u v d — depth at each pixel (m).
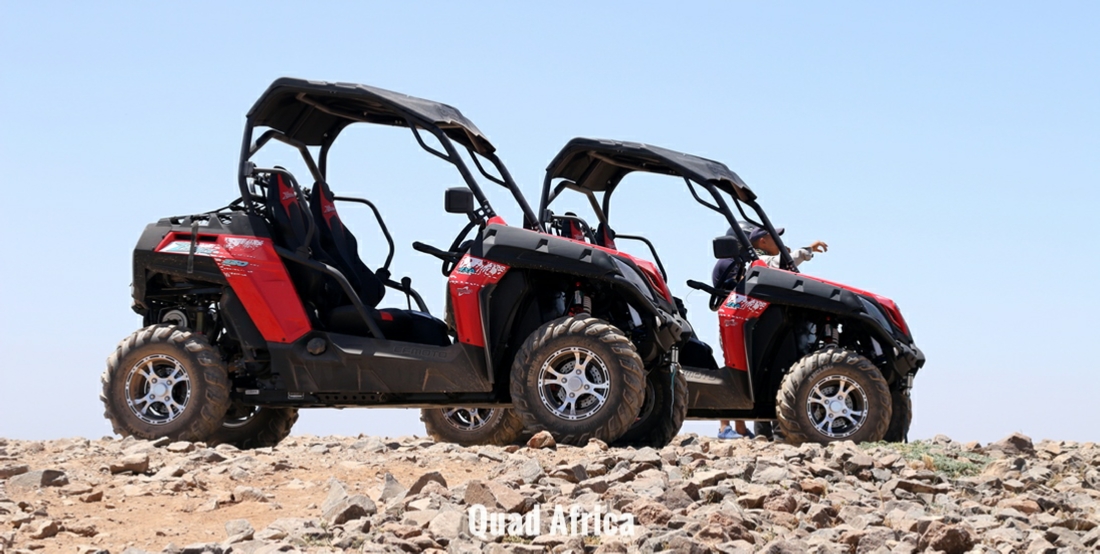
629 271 7.76
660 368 8.27
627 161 10.02
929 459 6.73
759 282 9.18
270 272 7.66
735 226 9.27
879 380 8.52
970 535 4.62
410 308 8.72
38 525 4.35
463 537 4.27
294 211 7.84
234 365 7.82
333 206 8.48
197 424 7.43
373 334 7.67
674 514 4.70
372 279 8.48
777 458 6.44
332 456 6.27
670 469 5.78
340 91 7.72
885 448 7.40
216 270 7.67
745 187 9.73
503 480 5.21
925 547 4.62
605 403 7.19
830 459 6.47
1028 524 5.34
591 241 9.72
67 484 5.19
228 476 5.50
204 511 4.80
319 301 7.89
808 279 9.12
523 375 7.28
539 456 6.35
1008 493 6.11
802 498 5.32
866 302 9.10
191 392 7.45
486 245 7.55
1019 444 8.31
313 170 8.49
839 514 5.15
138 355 7.52
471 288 7.49
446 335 8.17
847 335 9.37
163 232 7.82
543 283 7.82
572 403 7.24
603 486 5.22
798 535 4.70
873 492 5.83
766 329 9.16
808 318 9.34
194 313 7.90
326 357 7.58
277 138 8.12
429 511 4.52
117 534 4.37
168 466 5.57
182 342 7.51
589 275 7.45
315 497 5.10
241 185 7.74
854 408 8.63
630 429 8.28
